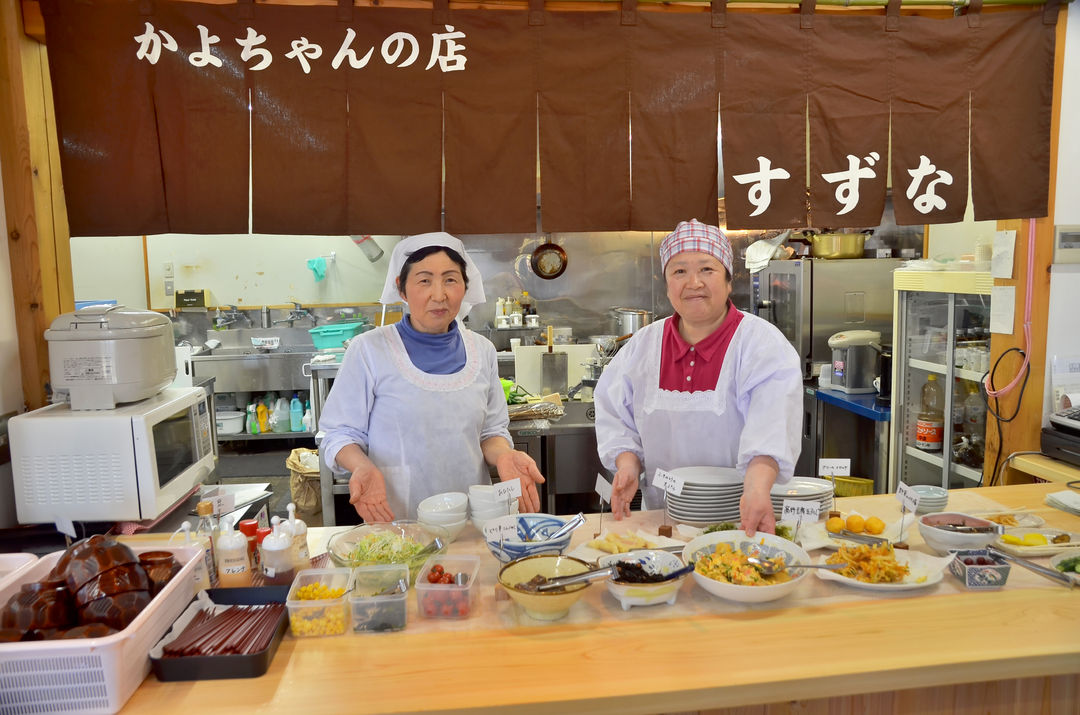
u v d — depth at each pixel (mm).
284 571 1747
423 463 2342
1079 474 2594
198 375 6199
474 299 2500
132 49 2289
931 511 2189
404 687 1340
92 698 1261
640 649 1457
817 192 2574
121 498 2203
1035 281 2850
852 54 2539
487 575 1817
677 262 2189
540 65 2438
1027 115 2650
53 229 2496
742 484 2109
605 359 4605
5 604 1459
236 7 2312
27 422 2158
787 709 1576
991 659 1407
